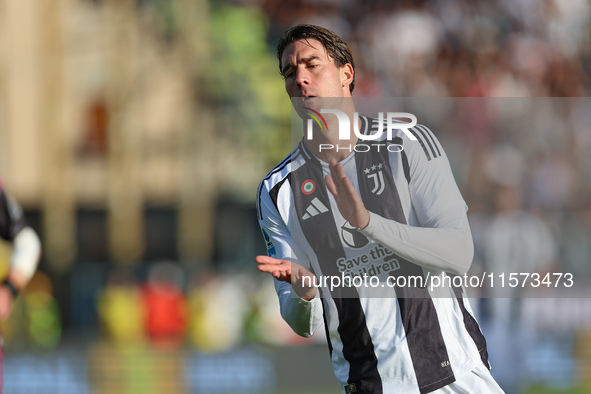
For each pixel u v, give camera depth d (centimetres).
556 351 2248
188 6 5162
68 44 5928
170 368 3169
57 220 5444
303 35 1094
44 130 5778
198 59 5119
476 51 4356
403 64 4097
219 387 3141
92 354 3209
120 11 5403
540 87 4381
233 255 5553
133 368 3180
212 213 5553
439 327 1101
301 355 3130
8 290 1599
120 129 5491
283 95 4891
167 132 5647
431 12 4491
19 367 3184
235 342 3969
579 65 4516
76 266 4997
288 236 1152
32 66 6097
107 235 6078
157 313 4128
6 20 6059
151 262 5319
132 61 5522
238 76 4928
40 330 4231
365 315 1110
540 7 4569
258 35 4931
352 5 4662
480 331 1126
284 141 4891
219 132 5131
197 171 5356
